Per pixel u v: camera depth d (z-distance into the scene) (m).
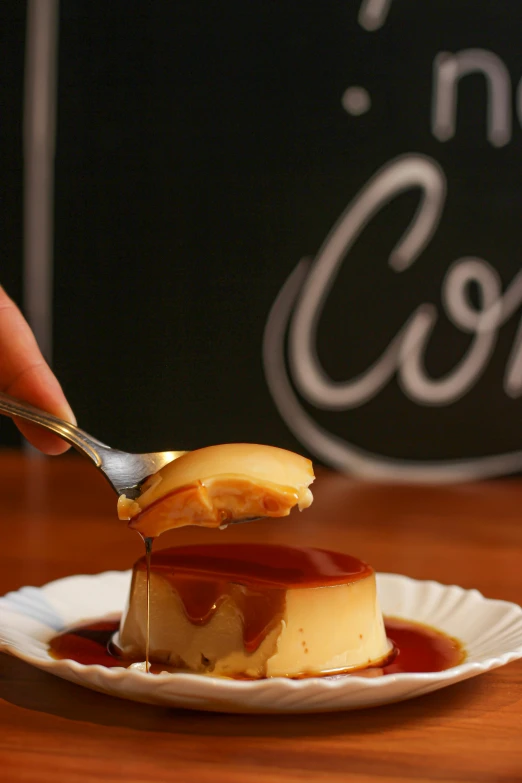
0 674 1.29
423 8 3.65
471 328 3.71
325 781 0.96
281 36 3.69
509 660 1.18
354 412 3.79
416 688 1.10
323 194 3.71
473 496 3.21
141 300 3.81
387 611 1.57
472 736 1.10
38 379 1.66
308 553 1.46
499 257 3.68
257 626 1.29
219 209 3.75
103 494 3.01
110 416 3.86
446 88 3.66
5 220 3.80
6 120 3.77
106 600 1.58
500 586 1.91
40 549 2.19
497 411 3.74
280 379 3.79
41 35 3.73
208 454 1.27
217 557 1.42
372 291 3.73
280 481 1.24
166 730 1.09
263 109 3.71
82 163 3.78
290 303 3.76
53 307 3.83
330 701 1.08
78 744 1.05
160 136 3.74
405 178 3.68
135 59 3.73
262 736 1.08
